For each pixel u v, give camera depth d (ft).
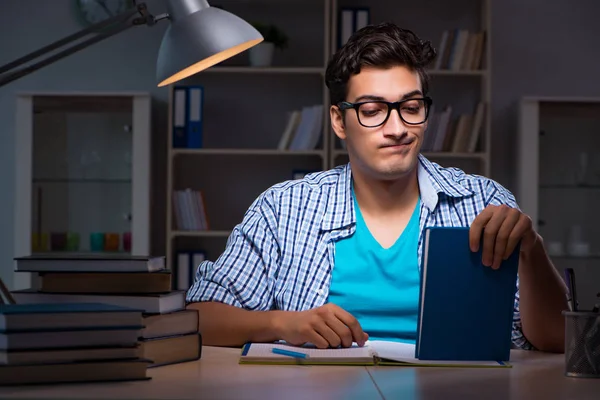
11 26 15.57
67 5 15.57
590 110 14.25
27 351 3.69
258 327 5.19
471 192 6.24
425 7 15.30
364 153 5.70
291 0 15.10
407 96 5.59
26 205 14.35
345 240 6.09
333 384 3.78
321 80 14.69
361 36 5.73
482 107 14.32
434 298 4.47
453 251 4.47
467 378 3.99
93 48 15.52
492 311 4.50
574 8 15.48
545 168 14.29
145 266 4.48
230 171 15.44
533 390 3.67
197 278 6.35
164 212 15.38
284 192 6.39
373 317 5.93
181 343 4.43
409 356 4.60
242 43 5.97
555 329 5.12
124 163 14.40
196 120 14.43
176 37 6.04
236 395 3.49
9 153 15.52
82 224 14.40
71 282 4.52
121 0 15.46
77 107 14.40
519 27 15.47
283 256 6.18
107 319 3.85
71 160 14.42
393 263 5.96
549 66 15.47
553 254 14.24
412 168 5.74
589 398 3.48
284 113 15.40
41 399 3.39
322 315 4.89
